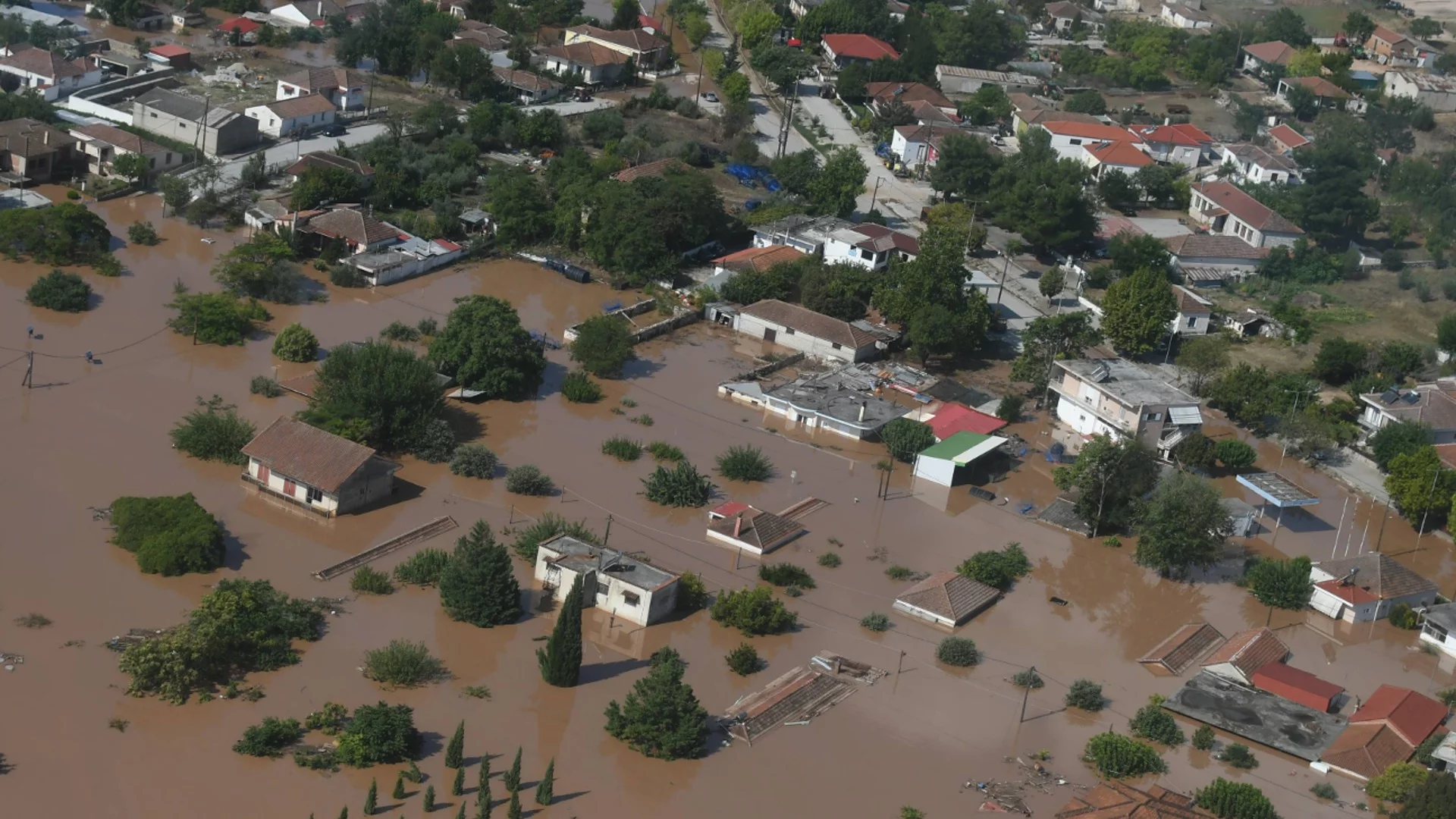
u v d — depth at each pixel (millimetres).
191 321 125938
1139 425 125500
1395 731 90500
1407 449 128750
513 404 123812
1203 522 108500
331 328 132125
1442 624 105375
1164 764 87375
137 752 76812
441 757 79750
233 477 105750
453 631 91688
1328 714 93688
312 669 85812
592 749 82500
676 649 93125
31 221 136125
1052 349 137500
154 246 143375
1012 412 132625
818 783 82312
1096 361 135375
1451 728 94500
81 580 90500
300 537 99562
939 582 102188
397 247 149250
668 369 135625
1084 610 104938
